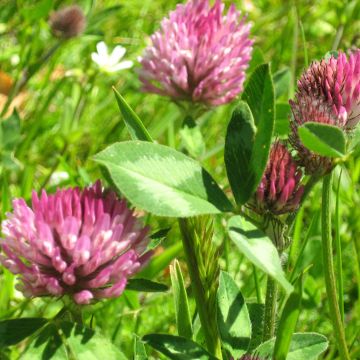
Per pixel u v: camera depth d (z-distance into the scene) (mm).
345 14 492
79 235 189
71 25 424
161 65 299
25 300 294
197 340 244
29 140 417
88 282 186
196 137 284
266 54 528
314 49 533
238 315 207
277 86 387
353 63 204
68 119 410
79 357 178
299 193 191
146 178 173
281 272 172
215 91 299
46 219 188
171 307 326
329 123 199
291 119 204
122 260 185
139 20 569
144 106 478
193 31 297
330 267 208
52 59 488
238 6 586
